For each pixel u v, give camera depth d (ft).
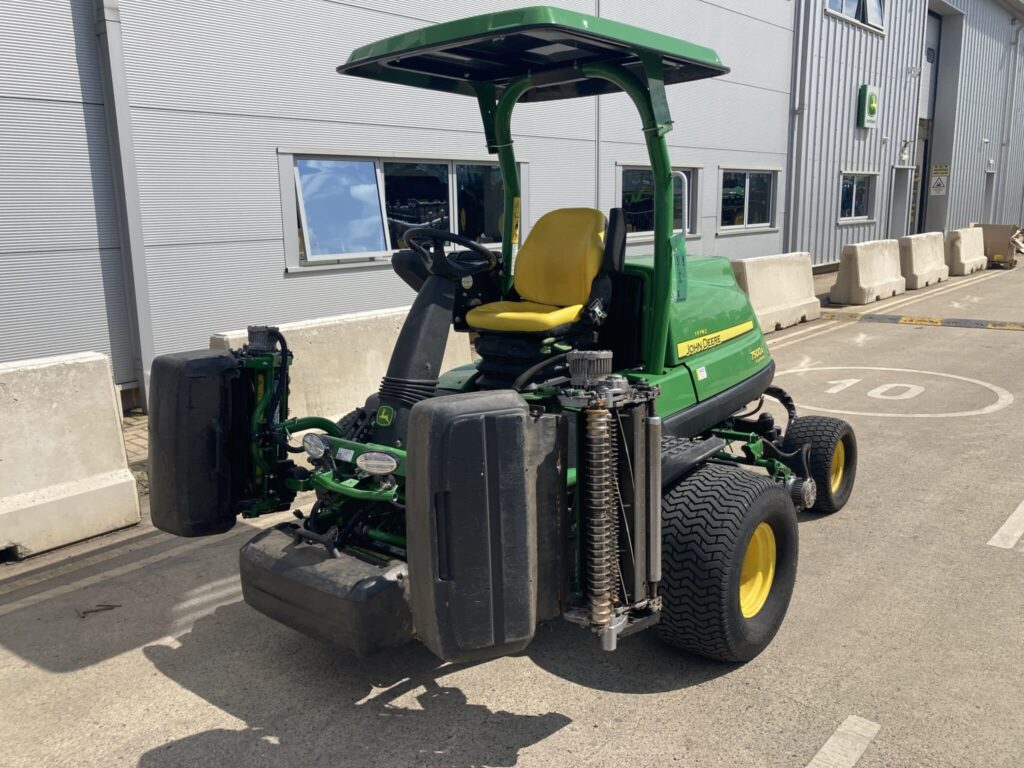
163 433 11.29
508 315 12.09
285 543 10.54
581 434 8.96
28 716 10.33
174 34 24.02
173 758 9.46
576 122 37.86
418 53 10.92
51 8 21.83
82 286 23.45
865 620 12.06
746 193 51.24
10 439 14.70
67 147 22.63
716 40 45.73
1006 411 23.45
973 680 10.46
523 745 9.50
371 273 30.35
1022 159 99.19
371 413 11.31
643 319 12.94
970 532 15.15
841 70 57.26
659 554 9.64
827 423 16.10
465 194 33.81
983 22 79.36
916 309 43.83
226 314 26.50
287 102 27.14
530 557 8.42
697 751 9.27
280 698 10.59
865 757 9.05
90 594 13.55
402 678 11.00
